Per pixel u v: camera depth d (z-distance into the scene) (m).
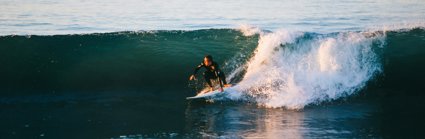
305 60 11.26
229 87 10.34
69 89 10.77
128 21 20.62
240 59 12.24
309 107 9.59
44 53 12.21
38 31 18.20
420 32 14.26
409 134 7.96
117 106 9.74
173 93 10.59
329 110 9.39
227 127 8.45
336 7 24.59
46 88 10.81
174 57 12.47
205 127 8.48
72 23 20.02
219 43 13.43
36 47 12.43
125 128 8.44
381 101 9.88
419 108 9.41
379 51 12.26
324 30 18.30
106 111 9.45
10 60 11.77
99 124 8.66
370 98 10.05
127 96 10.38
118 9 23.98
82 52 12.47
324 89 10.23
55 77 11.27
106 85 11.01
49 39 12.92
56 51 12.36
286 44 11.99
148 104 9.88
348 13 22.52
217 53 12.70
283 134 8.00
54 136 8.03
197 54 12.65
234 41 13.59
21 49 12.27
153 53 12.60
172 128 8.44
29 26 19.23
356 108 9.48
